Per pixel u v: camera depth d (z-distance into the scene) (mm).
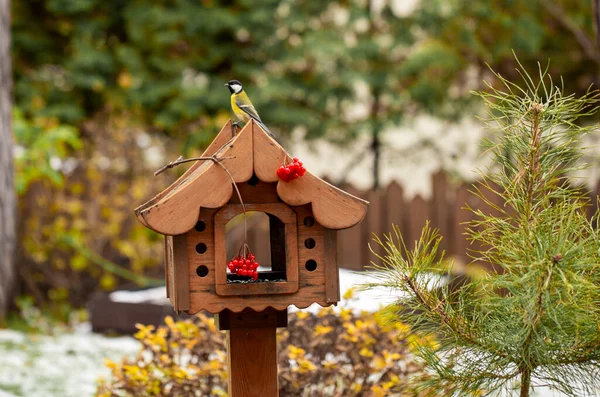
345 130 15547
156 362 5148
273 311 4117
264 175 3652
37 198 11797
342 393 4926
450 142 16125
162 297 9938
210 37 14953
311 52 14359
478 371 3457
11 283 10938
